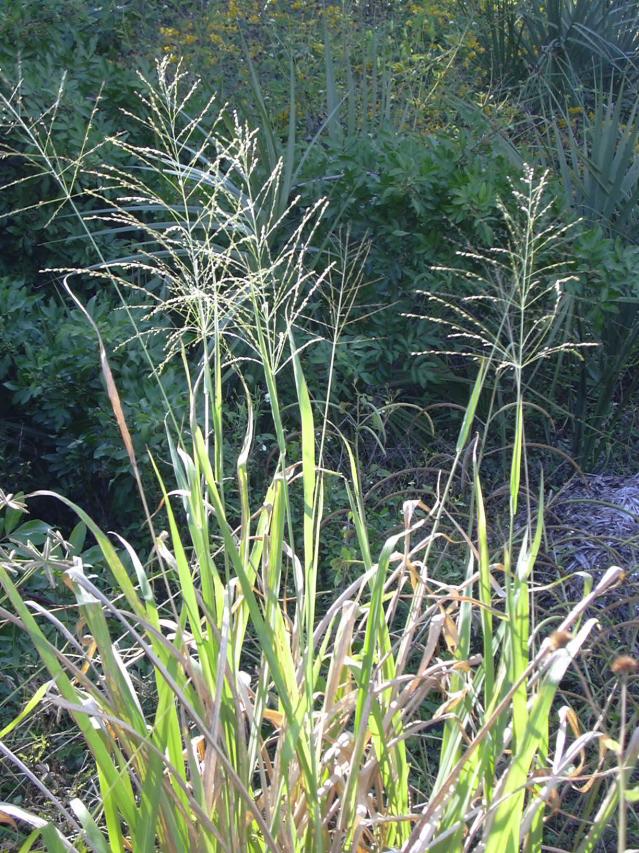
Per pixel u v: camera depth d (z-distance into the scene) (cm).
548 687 144
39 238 445
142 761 165
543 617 301
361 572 309
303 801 173
